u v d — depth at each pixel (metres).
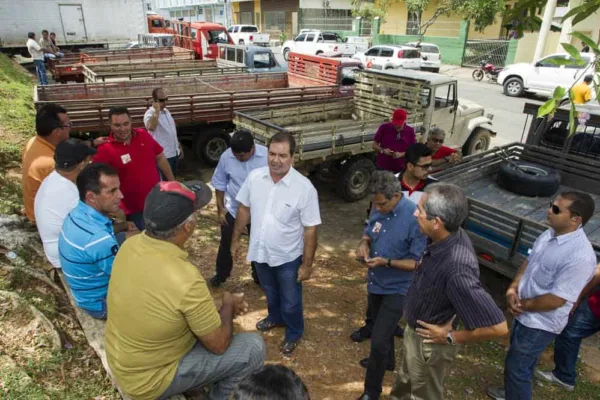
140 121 6.94
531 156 5.66
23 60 17.19
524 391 2.89
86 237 2.52
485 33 24.12
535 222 3.52
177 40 17.08
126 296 1.85
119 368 1.96
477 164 5.35
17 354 2.52
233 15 38.00
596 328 3.05
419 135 7.18
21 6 16.69
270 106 8.06
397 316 2.87
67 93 7.80
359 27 28.05
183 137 7.82
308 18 30.67
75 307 2.90
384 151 5.55
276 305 3.71
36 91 7.38
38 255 3.60
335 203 6.94
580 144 5.25
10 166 5.70
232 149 3.72
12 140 6.61
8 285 3.07
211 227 5.71
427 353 2.40
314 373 3.39
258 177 3.19
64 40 17.81
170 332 1.88
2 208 4.19
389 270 2.89
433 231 2.17
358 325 3.99
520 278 2.94
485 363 3.62
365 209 6.74
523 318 2.79
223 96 7.66
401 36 26.02
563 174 5.38
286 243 3.19
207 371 2.10
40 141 3.55
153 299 1.82
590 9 2.19
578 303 3.06
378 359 2.90
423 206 2.18
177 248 1.92
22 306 2.84
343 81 9.87
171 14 50.47
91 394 2.39
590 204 2.52
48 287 3.22
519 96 15.43
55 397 2.29
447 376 3.43
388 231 2.88
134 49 13.14
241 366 2.22
